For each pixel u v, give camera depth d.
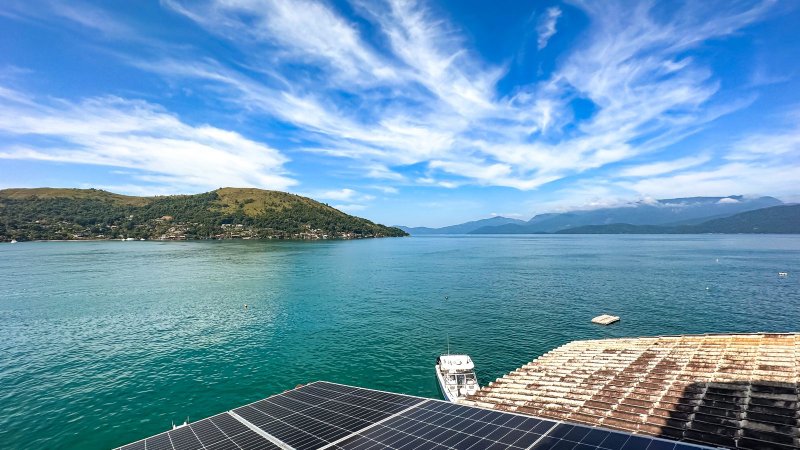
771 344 33.00
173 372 52.44
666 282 122.44
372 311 86.69
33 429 38.62
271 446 22.84
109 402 44.25
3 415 41.09
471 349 60.97
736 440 19.31
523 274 146.25
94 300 97.31
